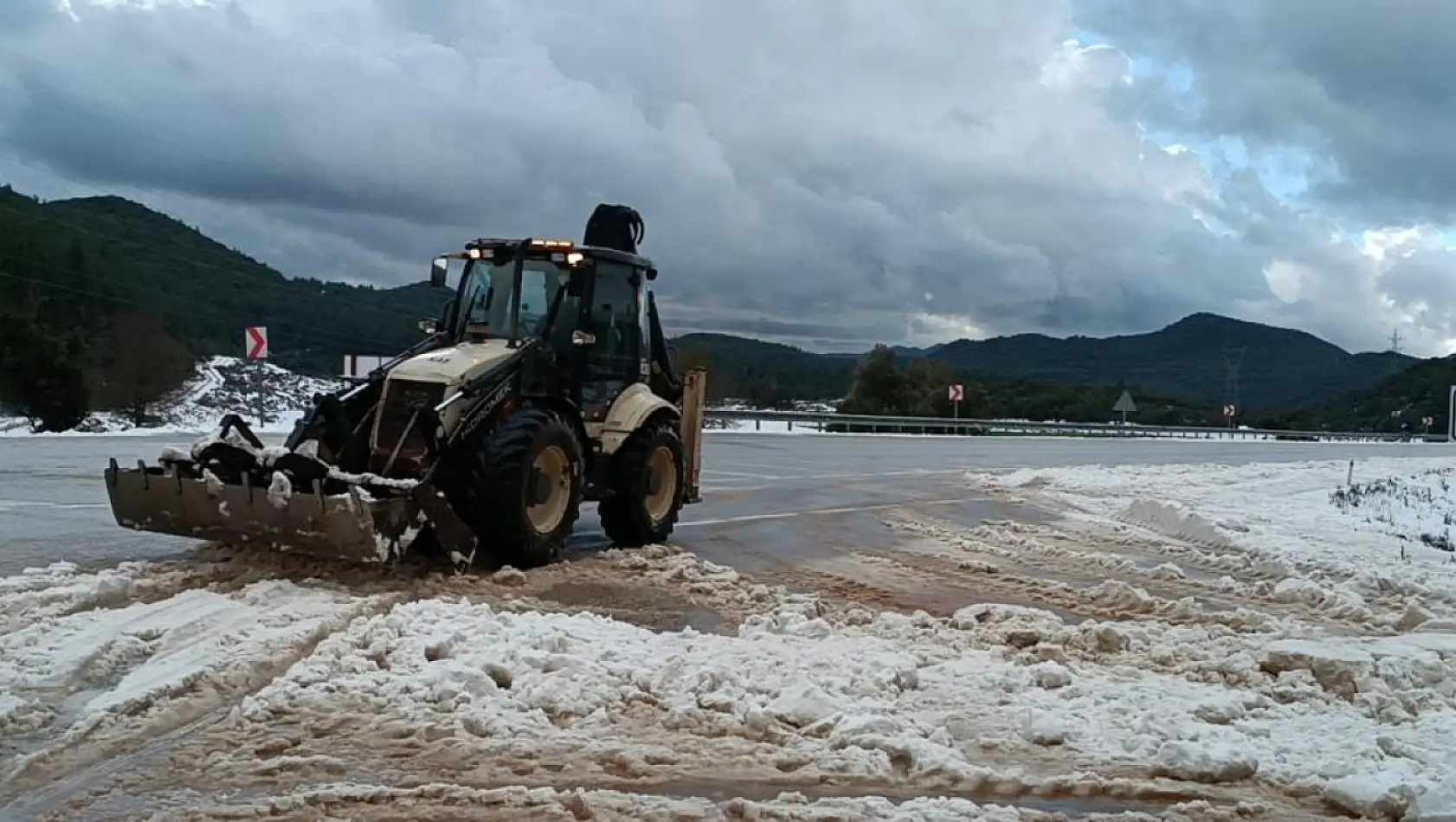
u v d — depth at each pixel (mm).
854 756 4730
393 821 3998
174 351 34906
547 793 4234
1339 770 4719
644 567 9055
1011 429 45312
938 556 10812
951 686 5770
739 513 13516
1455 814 4262
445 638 5941
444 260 9922
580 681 5449
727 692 5391
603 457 9867
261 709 5008
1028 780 4582
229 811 4047
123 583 7242
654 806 4176
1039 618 7457
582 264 9609
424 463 8383
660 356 11094
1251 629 7797
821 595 8602
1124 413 53438
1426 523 19641
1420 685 6082
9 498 12320
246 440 8453
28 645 5773
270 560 8172
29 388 28500
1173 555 11570
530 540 8641
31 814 4023
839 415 38719
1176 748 4801
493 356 8984
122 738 4715
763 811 4129
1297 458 35531
